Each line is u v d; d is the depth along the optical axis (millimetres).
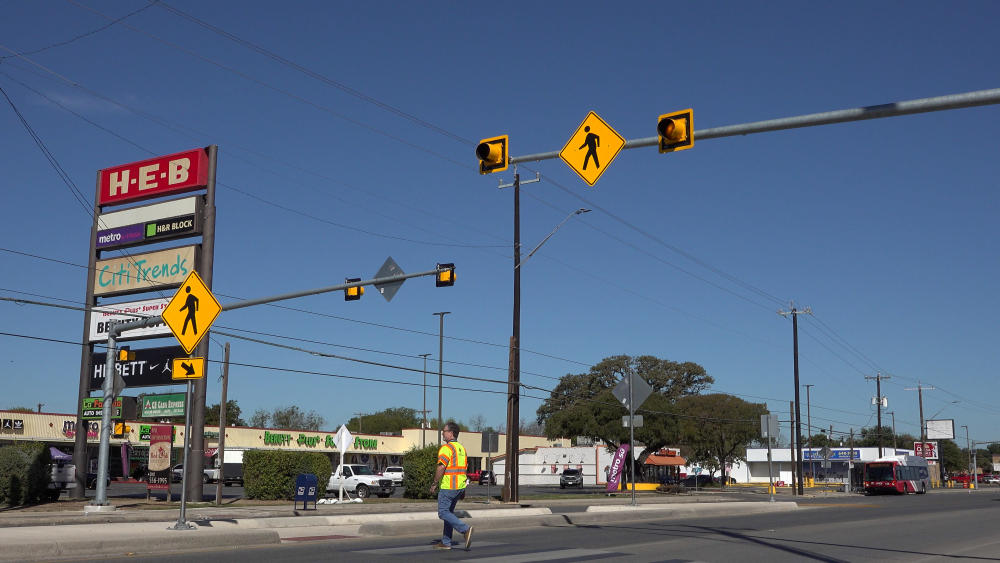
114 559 12523
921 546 16359
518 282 32031
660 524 21969
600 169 12734
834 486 87438
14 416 55500
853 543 16781
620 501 38469
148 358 34281
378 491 44844
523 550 14484
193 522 17234
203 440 33000
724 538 17375
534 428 137875
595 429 59875
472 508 26609
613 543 16000
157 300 34656
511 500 30859
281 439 70312
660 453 79875
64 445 59531
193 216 34375
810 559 13711
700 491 66188
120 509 27609
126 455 59812
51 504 30641
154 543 14023
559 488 69562
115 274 36062
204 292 16391
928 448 113625
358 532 17859
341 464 34594
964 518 26297
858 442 155250
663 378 83375
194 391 32812
